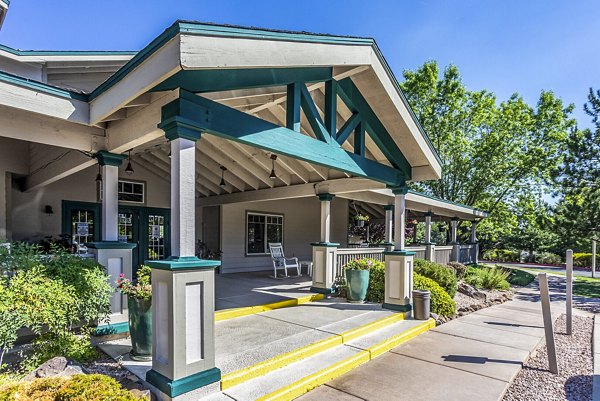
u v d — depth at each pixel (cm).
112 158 407
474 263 1577
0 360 304
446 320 624
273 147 357
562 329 600
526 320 654
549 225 1370
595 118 1224
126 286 361
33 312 299
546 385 380
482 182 1873
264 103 496
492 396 341
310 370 364
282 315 551
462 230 2088
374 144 606
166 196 918
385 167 569
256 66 298
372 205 1435
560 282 1320
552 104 1855
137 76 284
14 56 546
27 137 350
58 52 584
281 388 320
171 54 253
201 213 1055
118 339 404
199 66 255
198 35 256
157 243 897
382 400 327
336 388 350
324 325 496
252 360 359
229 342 415
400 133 557
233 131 322
